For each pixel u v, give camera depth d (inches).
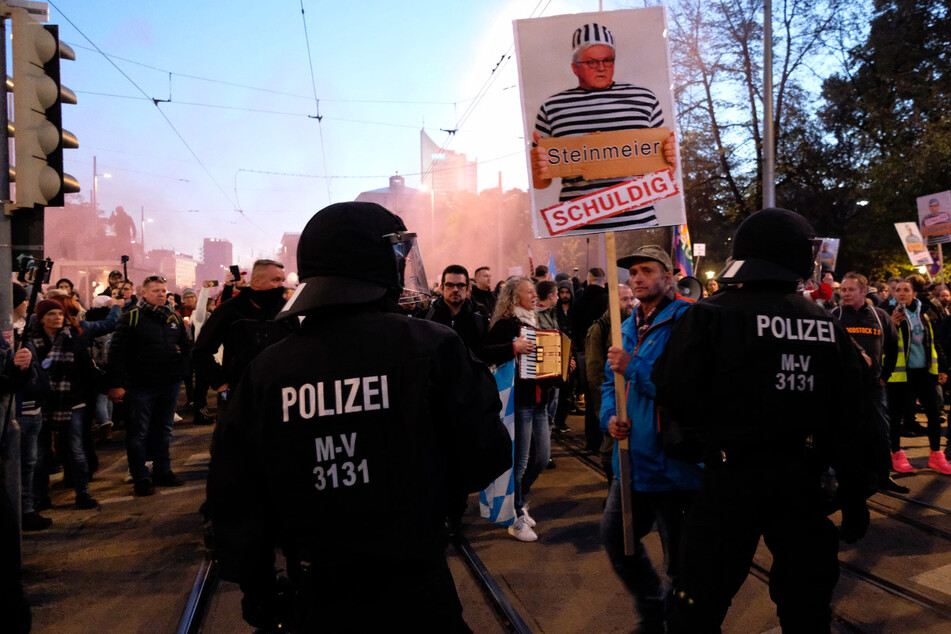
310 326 67.2
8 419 142.5
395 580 62.3
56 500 229.1
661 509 115.0
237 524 63.6
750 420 87.2
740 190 939.3
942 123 781.3
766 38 603.8
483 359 175.9
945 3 810.2
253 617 68.4
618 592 145.9
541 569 159.6
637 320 127.6
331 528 62.5
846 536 94.0
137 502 223.9
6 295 151.4
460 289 179.0
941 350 251.9
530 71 127.0
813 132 896.3
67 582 157.9
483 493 176.2
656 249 119.6
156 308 236.1
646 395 111.0
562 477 245.3
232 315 168.2
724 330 89.7
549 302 271.3
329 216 68.0
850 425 89.8
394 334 65.3
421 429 63.1
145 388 233.0
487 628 131.3
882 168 800.3
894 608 133.1
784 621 88.9
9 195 153.7
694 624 87.1
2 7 148.0
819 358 88.6
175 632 132.4
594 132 126.9
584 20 127.0
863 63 874.1
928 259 468.8
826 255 424.8
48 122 152.9
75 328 224.2
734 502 87.0
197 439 329.1
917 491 212.1
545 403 190.7
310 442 62.9
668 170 127.0
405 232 71.5
